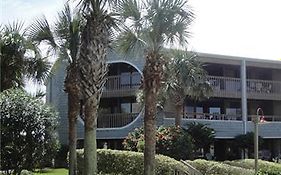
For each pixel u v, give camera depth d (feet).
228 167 59.67
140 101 93.81
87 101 44.98
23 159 52.08
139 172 64.08
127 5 49.96
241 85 121.60
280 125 126.21
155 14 50.62
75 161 63.57
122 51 54.24
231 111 128.67
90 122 45.03
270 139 131.03
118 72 116.16
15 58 56.70
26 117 52.11
